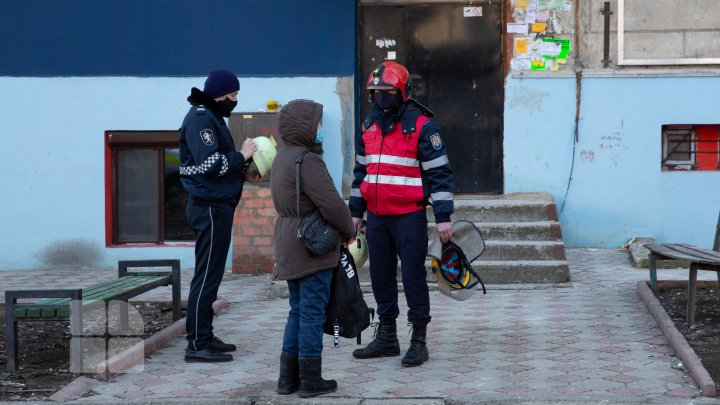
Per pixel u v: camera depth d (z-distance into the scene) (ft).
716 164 35.65
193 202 20.35
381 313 20.39
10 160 35.70
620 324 23.24
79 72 35.58
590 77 35.22
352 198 20.63
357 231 20.71
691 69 34.91
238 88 20.65
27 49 35.55
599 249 35.35
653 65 35.06
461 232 20.22
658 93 35.04
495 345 21.27
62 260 35.81
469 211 32.83
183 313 26.17
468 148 36.68
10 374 19.27
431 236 31.91
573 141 35.37
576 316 24.35
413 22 36.68
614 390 17.29
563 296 27.40
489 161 36.63
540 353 20.39
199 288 20.27
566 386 17.63
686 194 34.99
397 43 36.76
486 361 19.76
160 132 35.86
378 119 19.72
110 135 35.83
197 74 35.53
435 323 23.98
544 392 17.21
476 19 36.50
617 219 35.32
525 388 17.56
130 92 35.60
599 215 35.40
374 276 20.18
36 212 35.76
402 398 17.04
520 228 31.50
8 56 35.55
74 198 35.73
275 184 17.53
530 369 19.01
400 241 19.58
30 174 35.73
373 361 20.07
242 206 33.68
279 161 17.57
